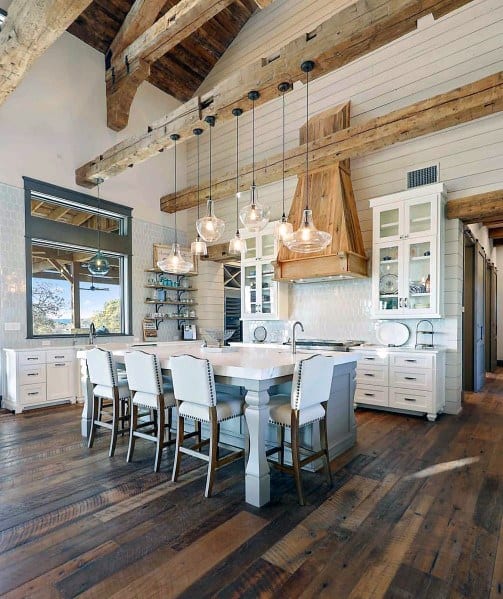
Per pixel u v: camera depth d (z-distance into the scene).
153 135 4.46
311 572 1.72
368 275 5.17
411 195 4.57
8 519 2.17
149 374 2.88
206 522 2.13
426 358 4.27
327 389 2.64
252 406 2.38
